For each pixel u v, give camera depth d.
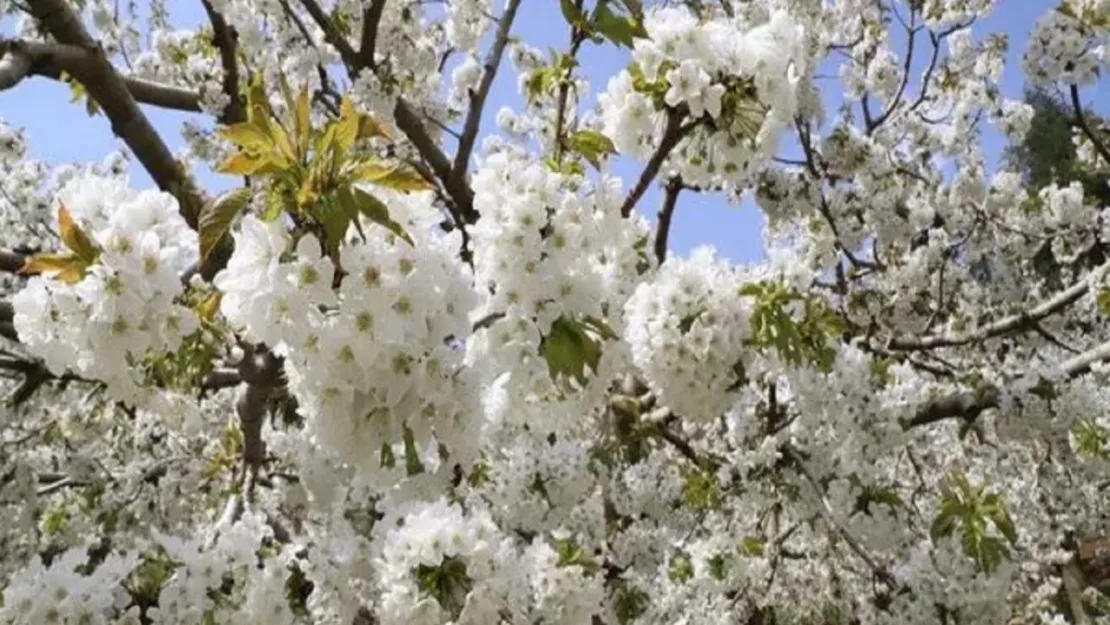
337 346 2.16
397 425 2.29
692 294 3.73
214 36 6.25
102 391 5.33
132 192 2.57
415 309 2.19
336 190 2.08
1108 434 5.06
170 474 6.16
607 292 3.69
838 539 5.91
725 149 3.28
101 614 2.80
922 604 4.68
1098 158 9.36
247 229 2.18
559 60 3.60
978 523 4.55
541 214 2.84
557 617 3.61
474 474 4.65
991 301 9.79
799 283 3.98
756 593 6.55
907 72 9.61
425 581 2.92
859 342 6.67
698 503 5.36
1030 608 9.30
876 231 8.77
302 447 4.30
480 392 2.40
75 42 4.09
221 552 3.07
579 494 4.62
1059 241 9.77
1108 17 6.82
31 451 6.54
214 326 2.99
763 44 3.17
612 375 3.79
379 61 7.79
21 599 2.78
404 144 7.20
